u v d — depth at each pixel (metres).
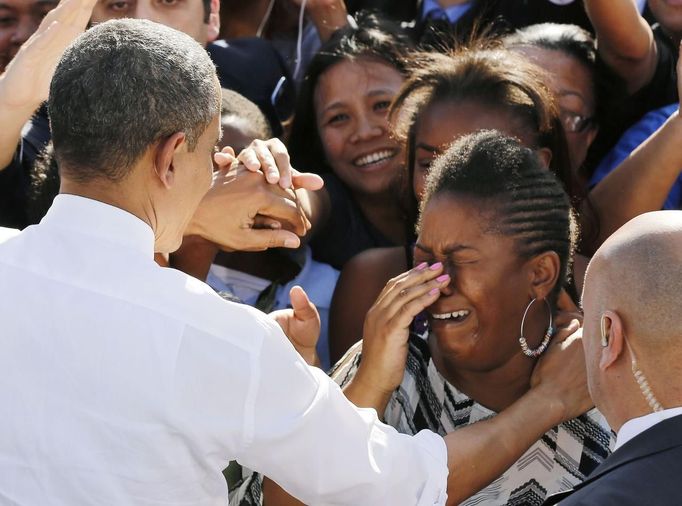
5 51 12.58
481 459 7.87
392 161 12.56
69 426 6.54
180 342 6.62
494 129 9.66
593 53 12.45
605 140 12.82
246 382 6.71
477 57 10.20
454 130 9.81
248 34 15.50
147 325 6.63
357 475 7.13
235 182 9.11
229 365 6.68
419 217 8.80
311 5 14.71
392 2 15.77
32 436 6.57
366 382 8.27
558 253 8.28
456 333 8.25
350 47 12.83
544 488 8.24
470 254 8.09
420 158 10.12
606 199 11.03
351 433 7.15
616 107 12.65
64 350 6.60
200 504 6.80
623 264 6.59
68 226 6.88
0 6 12.45
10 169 10.98
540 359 8.42
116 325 6.61
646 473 6.03
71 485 6.53
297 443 6.92
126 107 6.66
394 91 12.62
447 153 8.53
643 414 6.52
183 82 6.80
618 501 5.92
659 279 6.42
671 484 5.95
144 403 6.53
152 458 6.55
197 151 7.02
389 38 12.92
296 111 13.16
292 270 11.42
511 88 9.93
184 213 7.19
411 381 8.66
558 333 8.51
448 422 8.59
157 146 6.81
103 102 6.66
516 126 9.81
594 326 6.79
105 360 6.56
